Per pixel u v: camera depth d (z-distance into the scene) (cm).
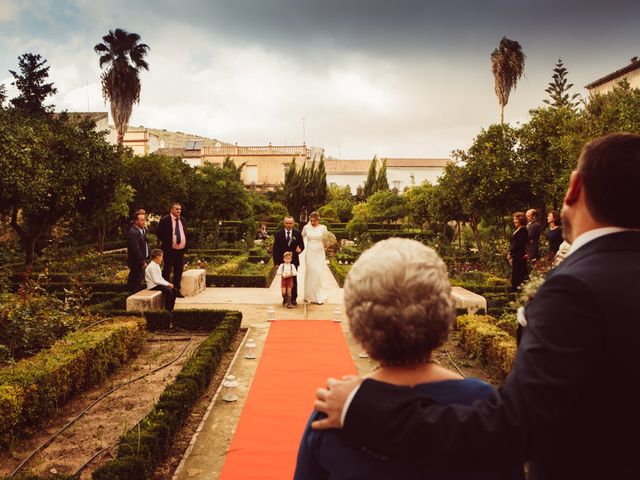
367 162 6850
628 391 111
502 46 3169
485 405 108
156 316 898
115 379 637
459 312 888
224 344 729
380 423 107
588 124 1366
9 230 1997
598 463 115
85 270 1631
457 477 109
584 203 131
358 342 128
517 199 1788
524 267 1088
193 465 401
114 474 336
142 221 1102
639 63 2331
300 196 4531
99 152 1781
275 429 463
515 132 1816
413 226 3656
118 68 3081
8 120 1387
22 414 457
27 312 704
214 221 2920
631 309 111
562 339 109
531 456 106
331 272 1955
